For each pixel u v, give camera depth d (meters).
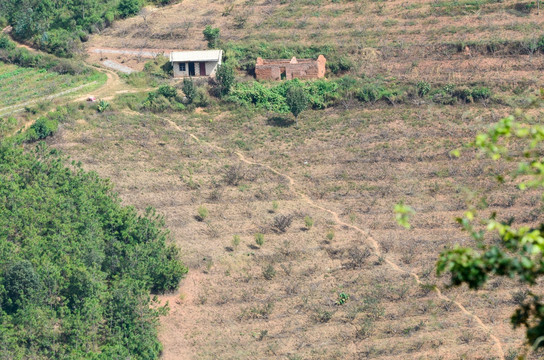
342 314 57.59
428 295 59.38
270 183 77.56
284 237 68.12
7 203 65.00
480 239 14.84
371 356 53.03
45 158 76.69
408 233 67.88
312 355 53.44
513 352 52.03
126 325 53.28
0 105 96.12
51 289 55.44
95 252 59.06
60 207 64.25
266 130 89.12
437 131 83.69
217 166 81.00
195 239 68.12
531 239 13.28
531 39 94.44
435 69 95.44
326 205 73.44
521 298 57.59
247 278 62.59
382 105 91.06
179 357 54.19
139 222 64.75
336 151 82.75
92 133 85.94
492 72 92.44
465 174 75.62
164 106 93.56
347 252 65.38
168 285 60.72
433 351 53.12
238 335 56.19
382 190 74.56
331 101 92.75
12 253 57.81
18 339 50.09
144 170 79.31
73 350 48.84
